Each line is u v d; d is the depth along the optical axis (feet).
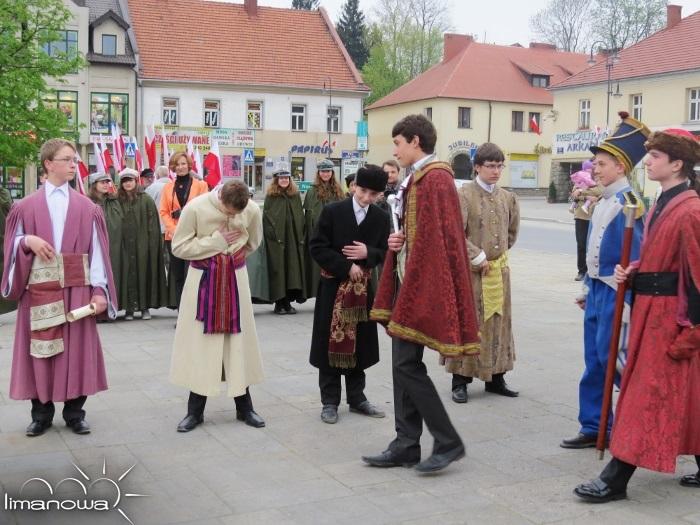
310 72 152.87
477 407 20.31
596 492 14.17
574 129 147.84
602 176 16.60
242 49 150.71
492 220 20.71
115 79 137.49
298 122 152.35
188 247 17.90
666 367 13.92
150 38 145.69
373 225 19.04
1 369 23.36
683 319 13.82
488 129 173.47
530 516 13.58
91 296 17.63
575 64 185.88
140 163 64.39
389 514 13.58
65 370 17.33
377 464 15.88
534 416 19.54
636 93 134.51
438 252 14.56
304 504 13.98
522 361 25.32
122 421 18.79
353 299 18.86
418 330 14.79
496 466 16.06
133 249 31.86
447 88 170.09
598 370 16.93
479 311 20.56
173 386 21.85
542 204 147.95
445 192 14.62
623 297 14.74
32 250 16.93
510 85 176.24
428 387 15.35
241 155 146.41
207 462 16.10
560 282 44.11
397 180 30.86
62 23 89.56
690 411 14.28
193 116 144.56
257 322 31.89
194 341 18.12
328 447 17.13
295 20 158.81
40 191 17.48
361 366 19.08
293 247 32.86
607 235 16.39
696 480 15.05
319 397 21.09
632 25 201.46
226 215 18.11
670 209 14.12
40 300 17.07
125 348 26.61
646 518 13.55
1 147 85.35
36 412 17.78
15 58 88.07
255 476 15.33
